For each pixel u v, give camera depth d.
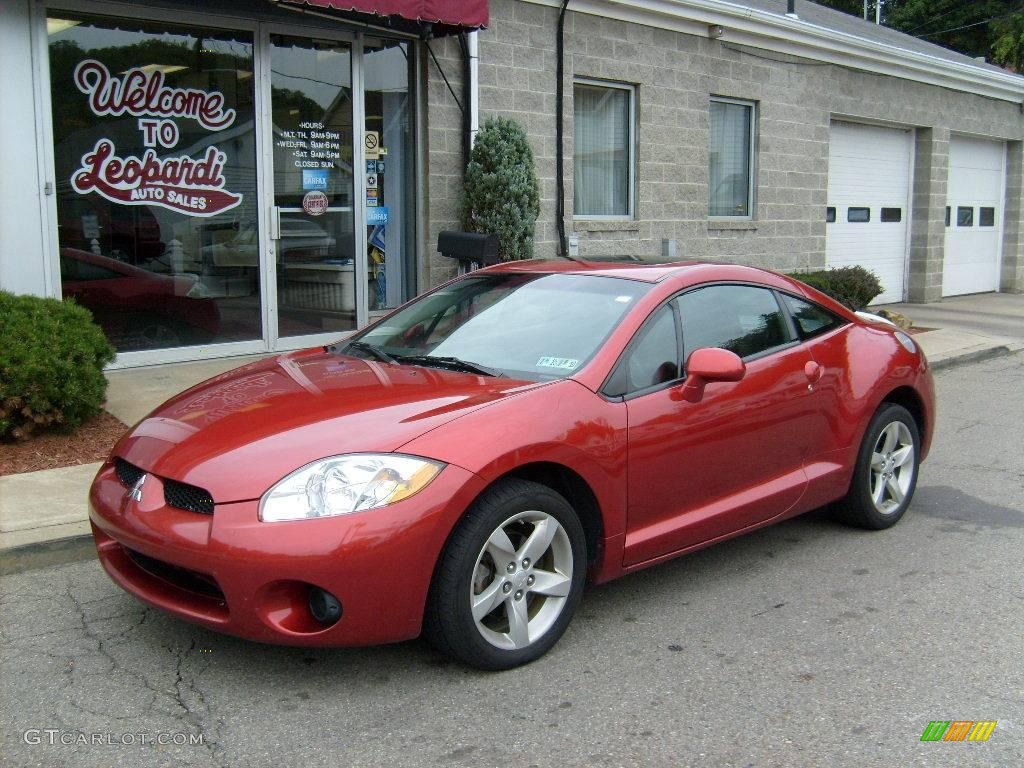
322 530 3.32
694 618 4.33
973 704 3.58
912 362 5.64
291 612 3.39
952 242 18.59
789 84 13.88
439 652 3.93
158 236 8.45
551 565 3.90
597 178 11.82
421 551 3.42
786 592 4.65
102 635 4.05
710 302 4.73
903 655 3.99
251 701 3.53
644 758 3.20
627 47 11.62
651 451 4.16
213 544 3.34
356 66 9.41
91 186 8.05
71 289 8.02
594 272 4.86
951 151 18.12
